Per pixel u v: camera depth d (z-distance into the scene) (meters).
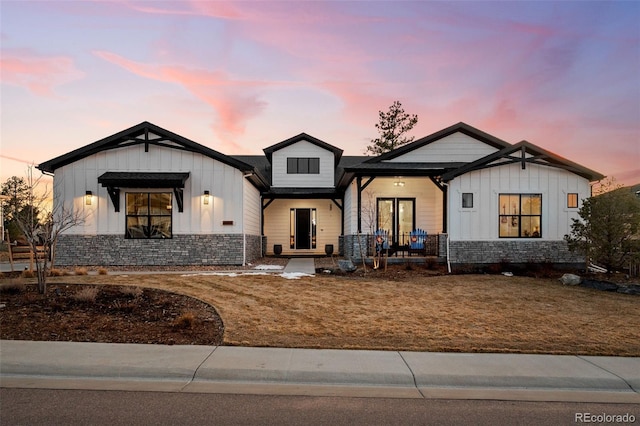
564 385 4.42
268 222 19.86
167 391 4.06
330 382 4.44
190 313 6.73
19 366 4.65
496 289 9.94
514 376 4.48
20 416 3.37
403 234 16.27
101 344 5.48
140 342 5.61
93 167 13.95
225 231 14.10
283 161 20.20
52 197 13.89
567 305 8.31
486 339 5.96
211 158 14.14
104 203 13.92
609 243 11.12
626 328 6.64
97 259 13.81
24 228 10.23
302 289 9.47
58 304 7.28
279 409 3.60
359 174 14.45
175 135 13.91
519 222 13.56
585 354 5.34
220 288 9.29
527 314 7.52
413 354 5.24
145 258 13.90
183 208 14.05
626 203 10.88
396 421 3.36
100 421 3.28
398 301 8.43
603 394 4.19
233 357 5.00
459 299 8.73
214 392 4.05
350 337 5.98
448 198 13.52
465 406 3.76
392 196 16.30
